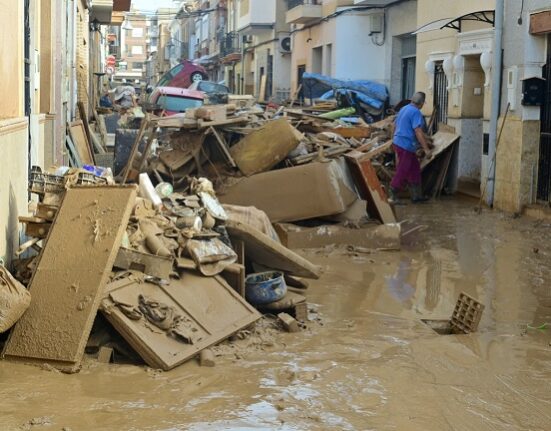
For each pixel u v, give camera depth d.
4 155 7.21
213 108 13.39
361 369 6.39
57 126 13.62
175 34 96.81
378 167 17.70
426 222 14.11
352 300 8.74
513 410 5.65
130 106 38.56
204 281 7.19
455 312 7.86
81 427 5.02
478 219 14.44
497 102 15.55
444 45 19.00
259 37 43.31
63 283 6.31
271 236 8.98
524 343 7.27
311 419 5.32
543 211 14.18
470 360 6.74
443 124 18.55
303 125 15.64
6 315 5.96
